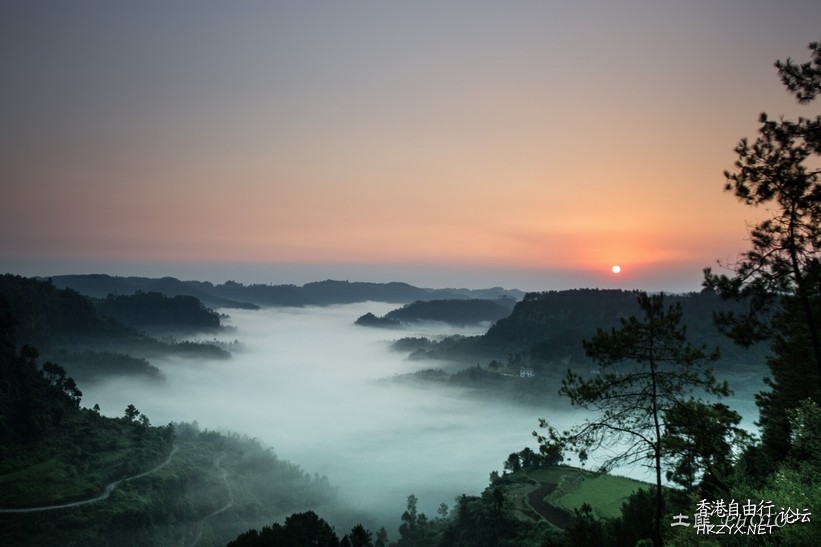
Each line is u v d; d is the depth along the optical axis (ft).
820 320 79.82
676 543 86.28
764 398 142.31
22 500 461.37
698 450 77.41
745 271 77.87
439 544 403.75
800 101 73.51
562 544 147.54
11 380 614.75
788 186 73.72
